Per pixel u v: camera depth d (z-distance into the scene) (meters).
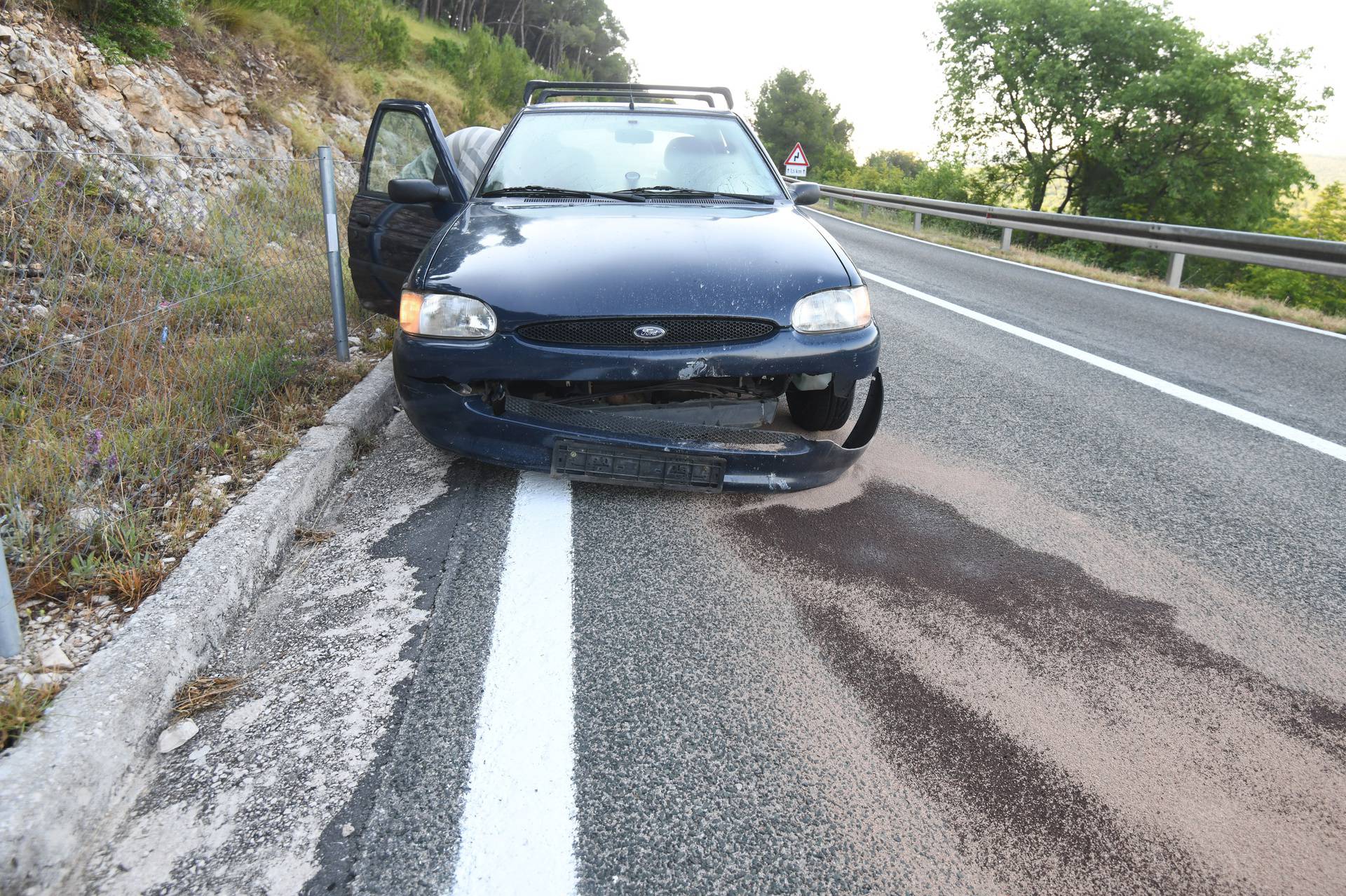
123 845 1.38
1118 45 22.19
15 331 3.10
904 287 7.85
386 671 1.82
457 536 2.44
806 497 2.75
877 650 1.92
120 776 1.50
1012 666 1.86
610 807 1.45
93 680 1.60
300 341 3.92
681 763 1.55
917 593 2.17
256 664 1.86
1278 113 21.08
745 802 1.46
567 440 2.52
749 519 2.58
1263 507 2.78
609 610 2.06
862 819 1.42
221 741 1.62
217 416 3.03
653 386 2.61
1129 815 1.44
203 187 4.76
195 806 1.46
